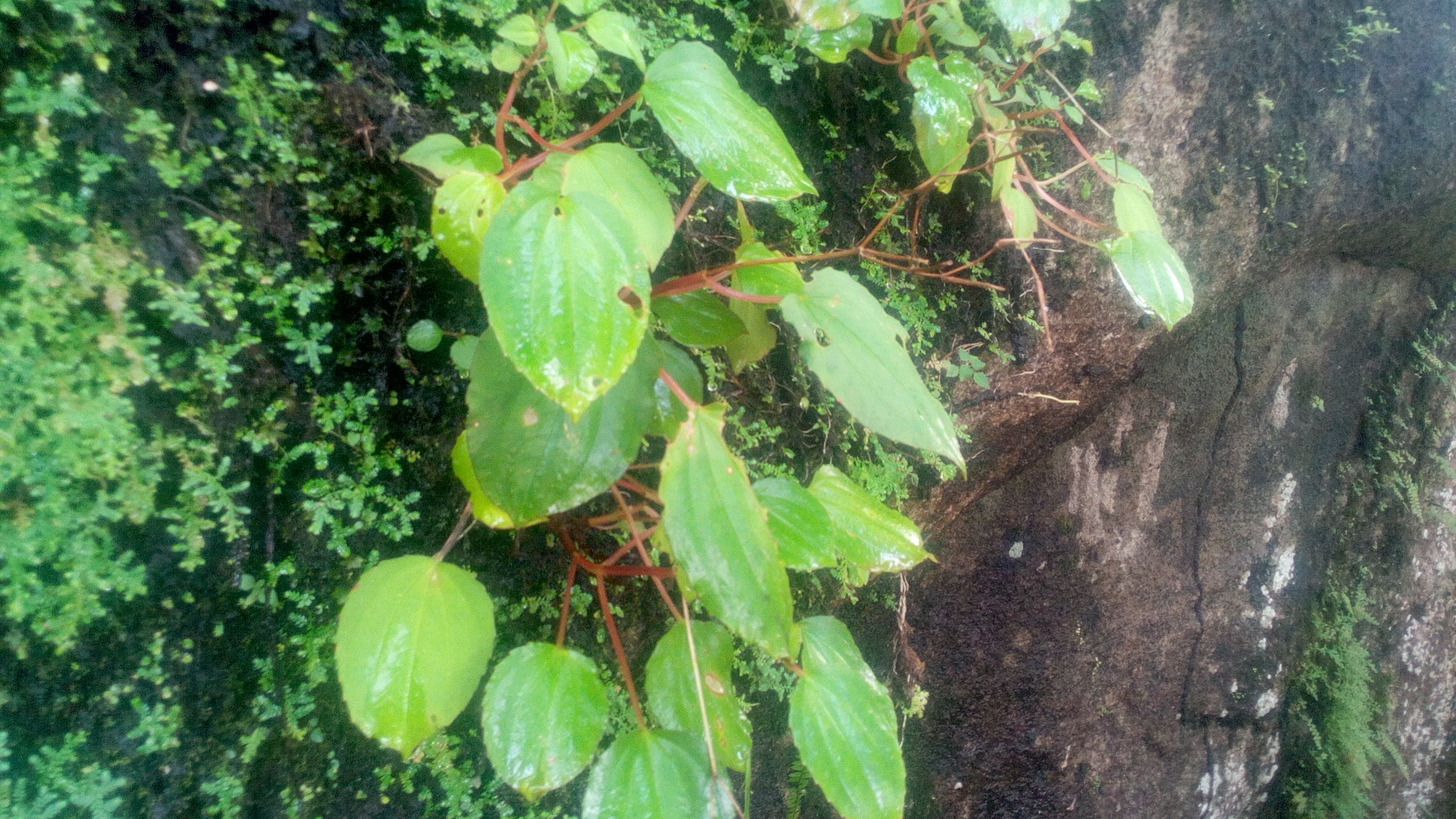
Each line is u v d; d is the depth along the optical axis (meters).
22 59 0.30
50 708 0.32
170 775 0.35
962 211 0.64
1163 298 0.51
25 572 0.31
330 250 0.39
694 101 0.35
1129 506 0.94
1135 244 0.52
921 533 0.78
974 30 0.58
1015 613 0.88
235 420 0.37
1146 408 0.92
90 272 0.32
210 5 0.35
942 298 0.66
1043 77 0.64
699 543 0.32
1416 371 1.12
